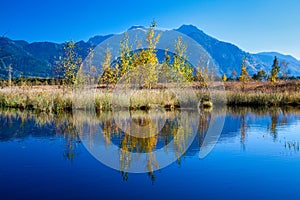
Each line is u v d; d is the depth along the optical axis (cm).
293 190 538
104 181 588
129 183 575
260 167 672
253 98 2380
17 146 884
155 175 626
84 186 559
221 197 509
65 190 538
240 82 3725
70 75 2181
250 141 953
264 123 1365
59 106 1923
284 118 1541
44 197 508
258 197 507
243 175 621
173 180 595
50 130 1172
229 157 762
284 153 794
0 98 2262
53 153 802
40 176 616
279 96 2408
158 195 518
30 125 1297
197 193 526
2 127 1234
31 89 2392
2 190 538
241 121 1443
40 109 1936
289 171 643
